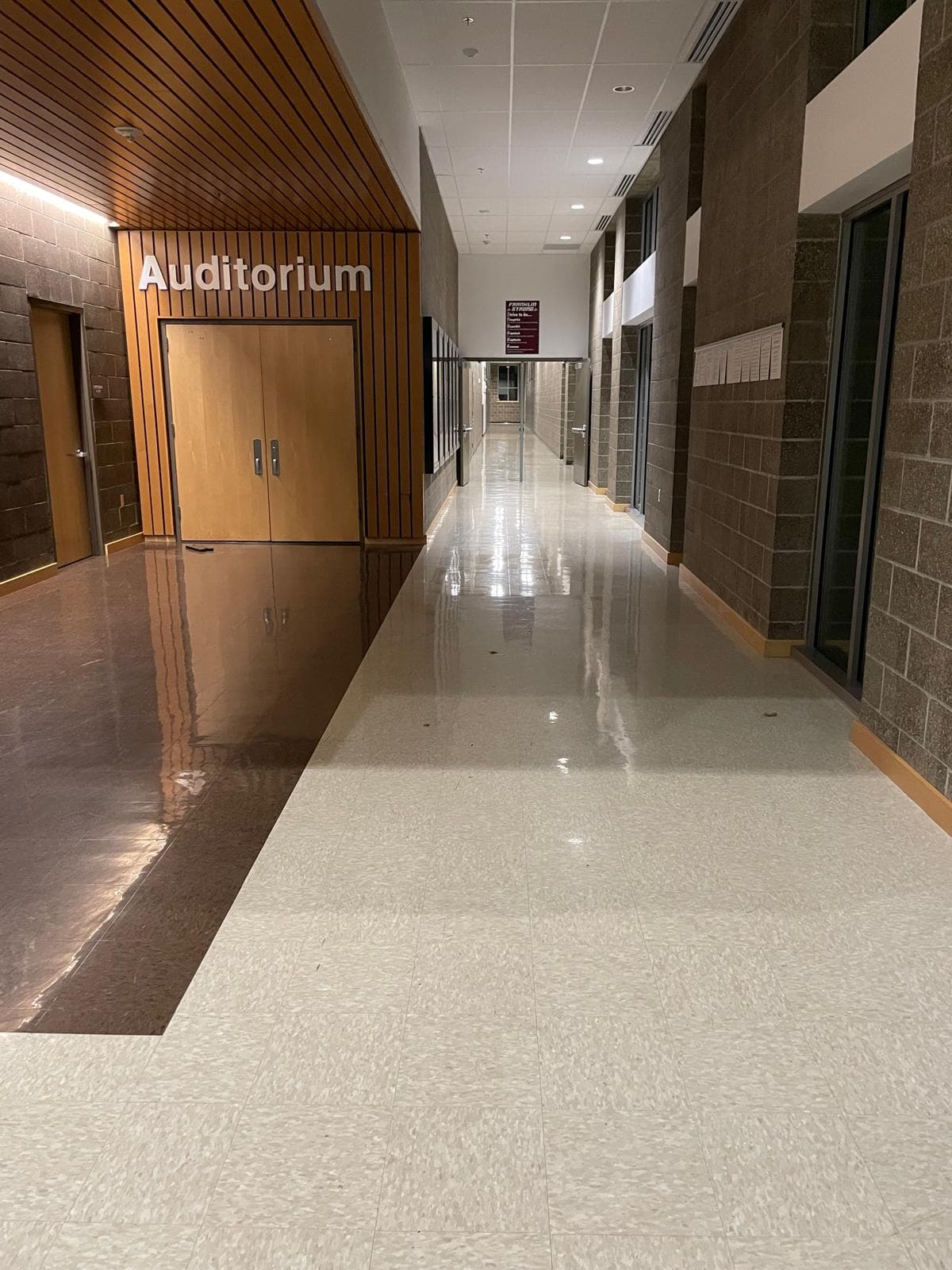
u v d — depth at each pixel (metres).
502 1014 2.21
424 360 9.40
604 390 14.34
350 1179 1.73
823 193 4.54
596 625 6.20
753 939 2.52
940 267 3.18
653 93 7.68
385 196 7.57
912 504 3.40
